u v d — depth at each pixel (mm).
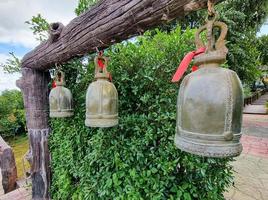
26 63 2438
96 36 1289
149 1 940
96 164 1980
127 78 1766
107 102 1223
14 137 8727
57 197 2594
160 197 1671
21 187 3408
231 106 671
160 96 1726
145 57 1830
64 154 2367
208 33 723
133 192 1702
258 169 3553
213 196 1770
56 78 1997
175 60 1770
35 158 2619
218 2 784
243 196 2719
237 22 6809
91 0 2307
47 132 2629
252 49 7402
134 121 1750
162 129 1672
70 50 1590
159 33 1940
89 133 2109
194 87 704
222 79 682
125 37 1247
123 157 1777
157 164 1674
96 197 1971
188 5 842
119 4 1091
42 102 2566
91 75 2156
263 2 7145
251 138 5574
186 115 724
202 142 687
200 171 1633
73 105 2131
